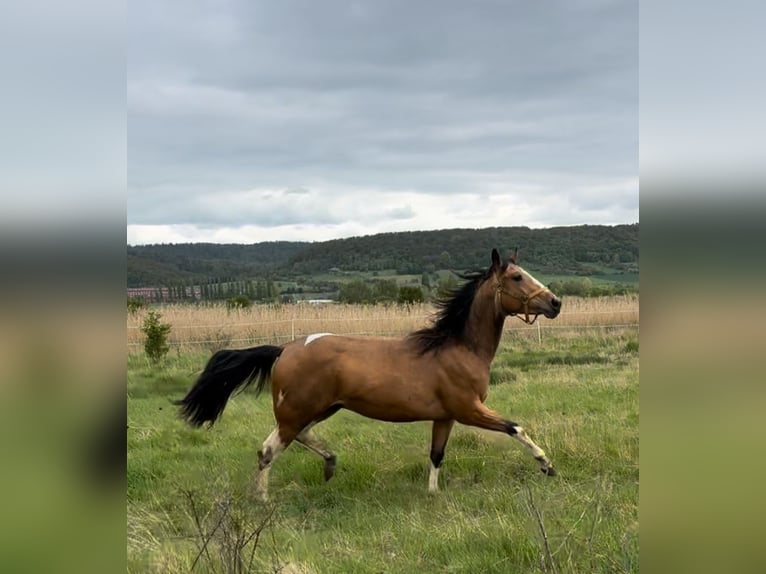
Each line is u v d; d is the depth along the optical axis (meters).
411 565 4.34
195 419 6.81
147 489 6.25
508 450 7.25
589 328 19.28
